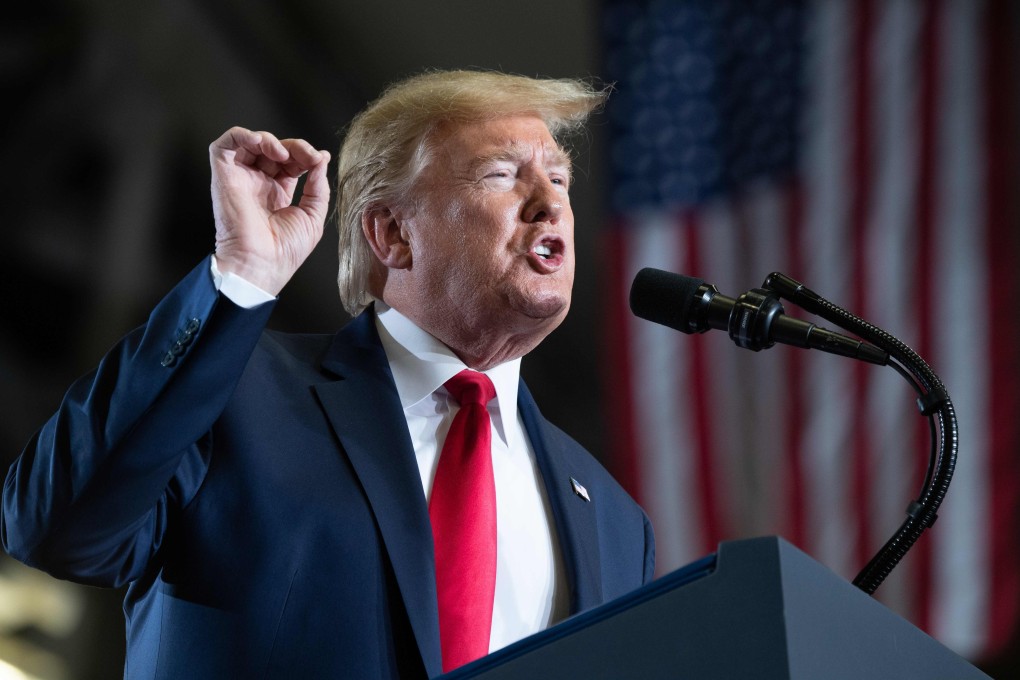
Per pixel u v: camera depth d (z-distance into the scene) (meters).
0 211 25.81
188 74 26.59
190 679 5.25
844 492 19.92
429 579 5.52
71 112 26.16
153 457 5.02
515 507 6.34
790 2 21.08
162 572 5.57
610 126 21.73
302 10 27.08
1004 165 19.80
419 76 7.14
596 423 29.52
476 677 3.90
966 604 19.95
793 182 20.58
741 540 3.67
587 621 3.85
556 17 27.34
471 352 6.58
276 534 5.43
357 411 6.03
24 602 22.19
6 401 25.41
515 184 6.52
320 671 5.23
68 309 26.06
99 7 25.89
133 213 26.38
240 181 5.42
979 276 19.73
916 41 20.41
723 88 21.39
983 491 19.94
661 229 21.27
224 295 5.06
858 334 5.64
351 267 6.97
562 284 6.41
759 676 3.45
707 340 20.86
